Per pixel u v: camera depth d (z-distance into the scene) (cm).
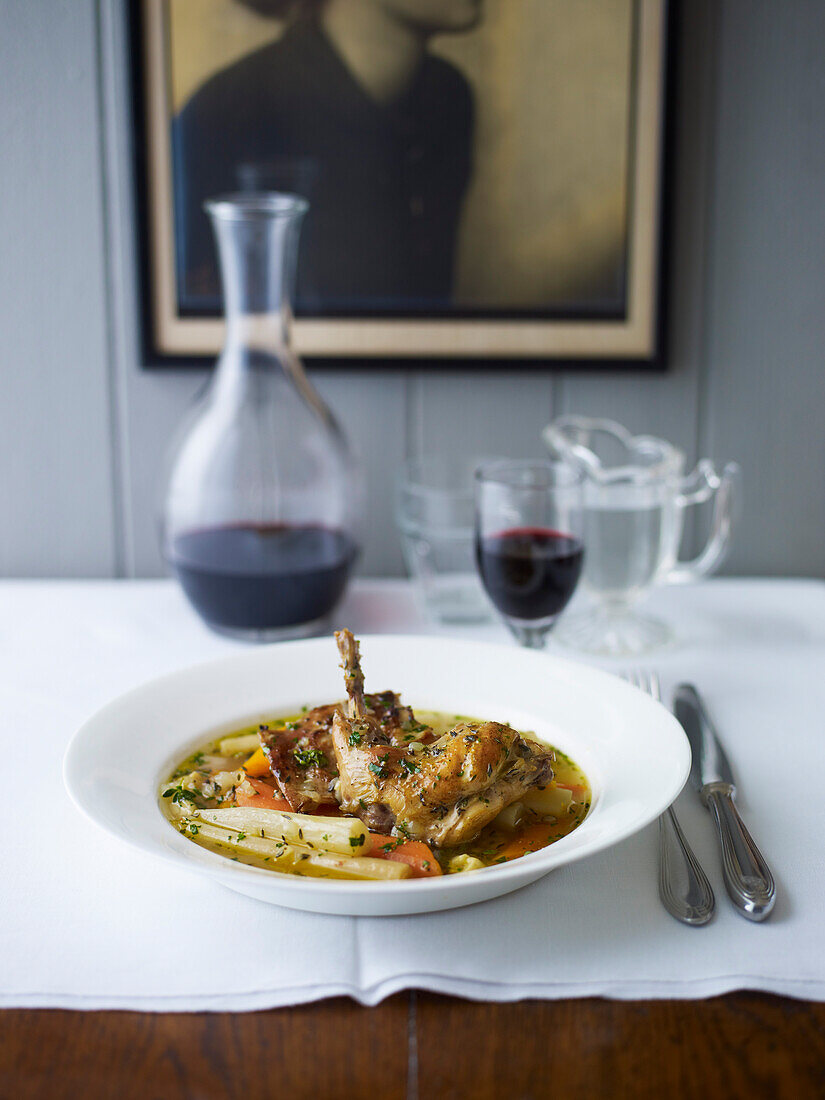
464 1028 79
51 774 118
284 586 152
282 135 190
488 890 86
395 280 196
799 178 194
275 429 161
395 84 188
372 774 98
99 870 98
